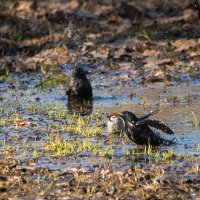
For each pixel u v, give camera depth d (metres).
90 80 20.38
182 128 14.77
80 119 15.52
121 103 17.31
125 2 26.80
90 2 26.88
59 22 25.69
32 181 11.44
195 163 12.28
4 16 26.05
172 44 23.28
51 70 21.67
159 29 24.77
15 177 11.59
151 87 19.17
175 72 20.56
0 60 22.69
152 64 21.58
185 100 17.44
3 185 11.29
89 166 12.26
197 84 19.28
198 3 26.14
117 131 14.42
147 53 22.64
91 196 10.72
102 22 25.56
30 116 16.25
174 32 24.41
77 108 17.16
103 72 21.16
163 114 16.05
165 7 26.30
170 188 10.95
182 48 22.64
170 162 12.38
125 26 25.19
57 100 18.11
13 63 22.34
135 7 26.27
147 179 11.38
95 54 22.88
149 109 16.61
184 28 24.67
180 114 16.00
